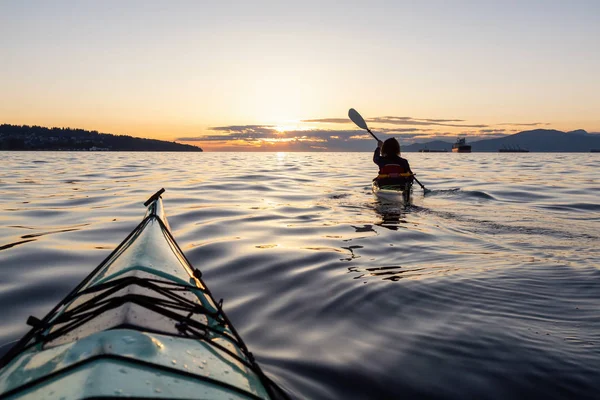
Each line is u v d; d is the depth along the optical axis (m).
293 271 3.95
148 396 1.33
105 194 9.59
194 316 2.12
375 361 2.40
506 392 2.13
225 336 2.05
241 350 1.99
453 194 9.13
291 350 2.51
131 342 1.58
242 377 1.74
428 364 2.37
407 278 3.69
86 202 8.27
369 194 9.43
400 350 2.52
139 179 13.89
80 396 1.24
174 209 7.39
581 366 2.31
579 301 3.13
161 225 3.44
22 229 5.76
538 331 2.70
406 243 4.95
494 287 3.44
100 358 1.45
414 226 5.89
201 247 4.77
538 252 4.50
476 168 22.20
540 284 3.49
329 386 2.16
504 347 2.53
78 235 5.39
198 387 1.50
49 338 1.86
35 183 12.35
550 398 2.08
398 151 8.22
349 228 5.80
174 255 2.93
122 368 1.42
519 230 5.60
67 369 1.42
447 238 5.18
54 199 8.73
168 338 1.77
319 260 4.28
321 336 2.69
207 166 23.55
